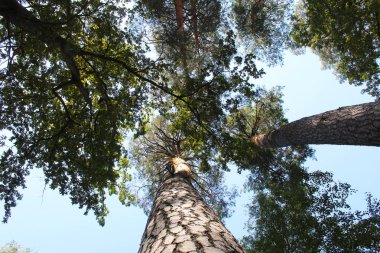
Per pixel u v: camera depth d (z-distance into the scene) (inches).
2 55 284.4
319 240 325.7
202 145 443.8
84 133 362.3
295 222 344.2
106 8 308.5
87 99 327.0
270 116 510.6
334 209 340.5
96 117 347.3
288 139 382.0
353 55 523.5
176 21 483.8
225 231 139.1
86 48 358.9
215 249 110.2
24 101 316.5
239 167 422.6
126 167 469.4
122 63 333.1
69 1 287.9
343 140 285.7
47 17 283.3
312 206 348.2
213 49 524.1
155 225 162.7
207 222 148.1
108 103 351.6
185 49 455.5
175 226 143.1
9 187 319.9
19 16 246.1
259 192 420.5
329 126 296.4
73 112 372.2
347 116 276.1
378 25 481.7
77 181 358.3
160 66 365.1
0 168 315.9
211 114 389.7
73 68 299.7
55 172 348.8
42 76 303.9
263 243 354.9
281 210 364.2
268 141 438.6
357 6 476.4
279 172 457.7
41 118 332.5
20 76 301.7
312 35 549.6
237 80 374.3
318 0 457.4
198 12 496.7
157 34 483.8
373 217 319.9
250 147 421.4
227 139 406.6
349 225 324.2
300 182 412.8
